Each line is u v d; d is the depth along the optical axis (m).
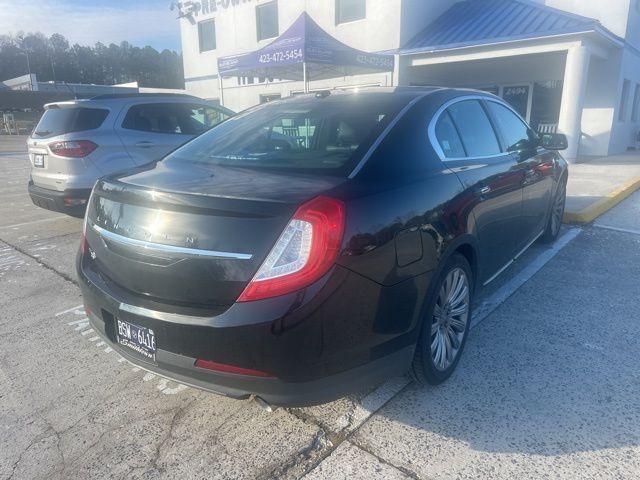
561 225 6.11
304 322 1.93
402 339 2.34
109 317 2.41
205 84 21.42
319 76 14.80
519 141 4.13
